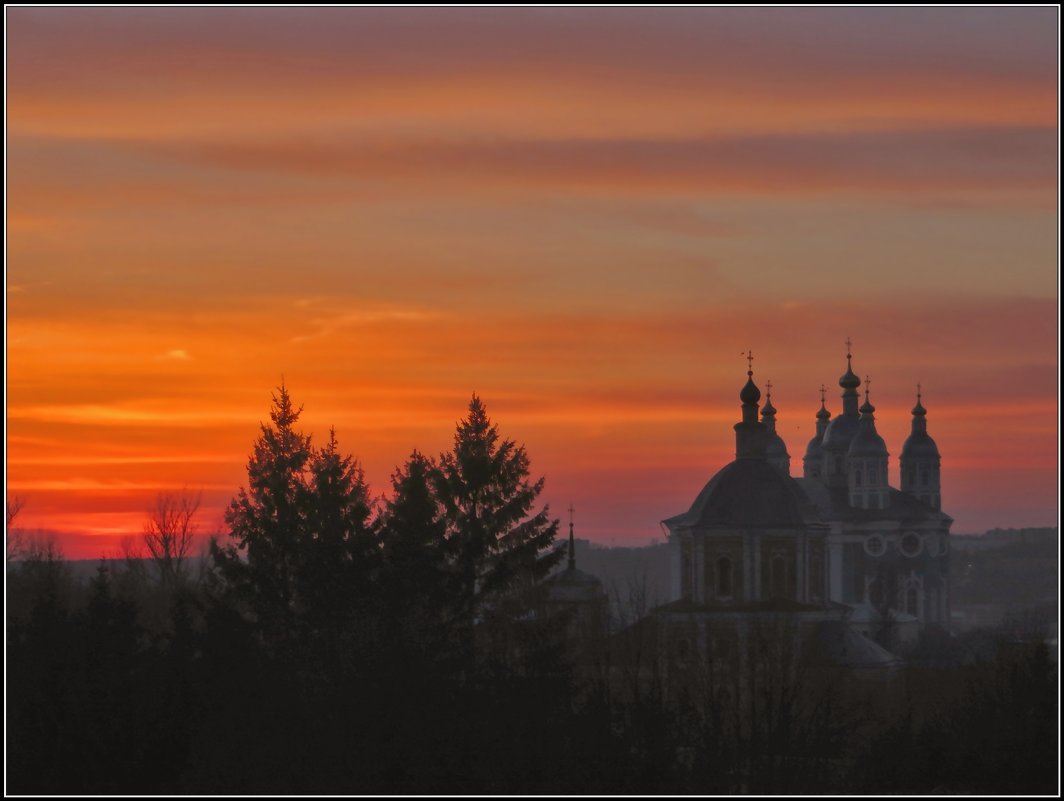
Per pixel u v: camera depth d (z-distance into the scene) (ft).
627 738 542.57
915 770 531.09
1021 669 594.24
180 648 595.06
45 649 510.17
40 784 459.32
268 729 521.24
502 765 500.33
